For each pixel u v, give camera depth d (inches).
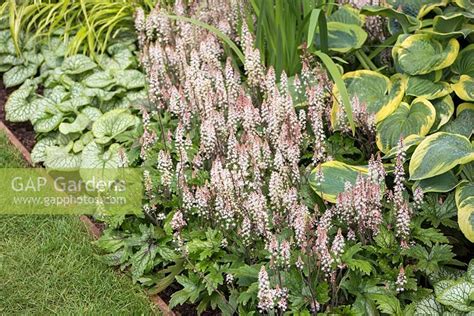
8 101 110.6
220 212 84.9
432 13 103.8
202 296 85.4
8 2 122.1
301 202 83.3
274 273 80.0
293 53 100.9
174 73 104.7
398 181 82.4
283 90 93.5
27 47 118.5
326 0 106.2
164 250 88.1
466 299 76.2
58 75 112.1
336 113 94.0
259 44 99.4
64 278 89.7
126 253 89.8
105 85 108.3
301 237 79.1
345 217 83.1
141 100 105.0
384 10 96.2
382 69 103.3
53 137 106.2
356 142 97.2
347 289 80.4
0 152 106.3
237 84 96.6
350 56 105.0
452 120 93.5
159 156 89.5
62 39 118.0
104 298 87.4
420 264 80.5
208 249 84.8
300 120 92.2
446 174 86.1
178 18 97.7
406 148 85.3
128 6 117.5
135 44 116.8
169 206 90.7
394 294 79.5
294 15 98.7
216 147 91.4
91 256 91.7
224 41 104.7
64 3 118.6
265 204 82.7
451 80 95.0
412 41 95.8
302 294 79.4
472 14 94.2
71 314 85.7
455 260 82.4
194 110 96.7
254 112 91.5
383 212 87.0
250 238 84.4
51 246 93.2
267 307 76.2
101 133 101.7
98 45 116.5
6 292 88.6
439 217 85.3
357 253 83.8
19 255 92.4
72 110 106.5
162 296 87.8
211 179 85.7
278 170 89.3
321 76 94.2
